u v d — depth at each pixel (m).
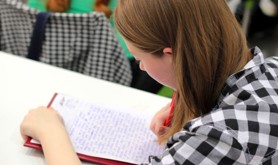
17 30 1.30
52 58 1.27
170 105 0.89
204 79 0.62
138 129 0.86
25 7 1.23
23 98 0.94
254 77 0.62
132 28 0.62
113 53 1.26
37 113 0.82
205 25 0.60
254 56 0.67
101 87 1.02
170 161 0.58
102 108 0.91
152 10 0.59
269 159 0.56
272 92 0.61
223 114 0.57
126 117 0.90
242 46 0.65
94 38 1.24
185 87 0.63
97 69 1.29
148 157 0.74
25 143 0.78
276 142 0.56
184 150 0.56
